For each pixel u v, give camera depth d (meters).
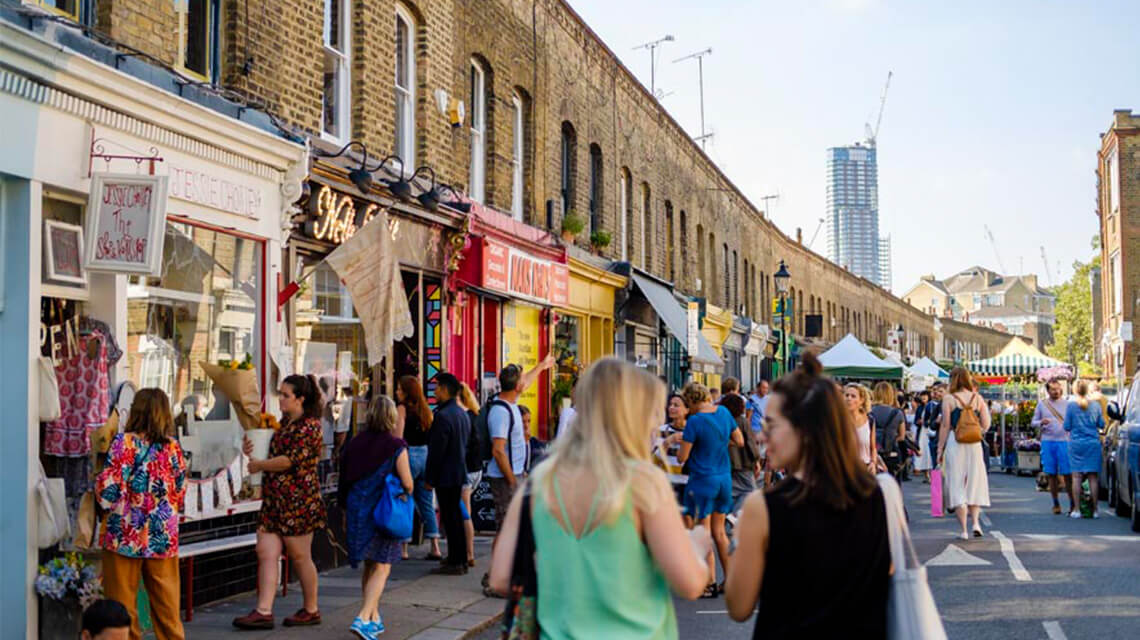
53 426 7.57
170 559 6.83
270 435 9.45
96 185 7.41
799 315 46.88
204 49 9.43
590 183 20.88
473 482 11.42
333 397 11.51
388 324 10.37
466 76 15.06
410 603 9.09
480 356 15.23
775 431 3.63
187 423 8.87
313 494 8.14
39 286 7.21
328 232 11.00
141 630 7.62
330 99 11.84
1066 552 11.59
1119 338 41.03
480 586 9.88
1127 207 41.16
